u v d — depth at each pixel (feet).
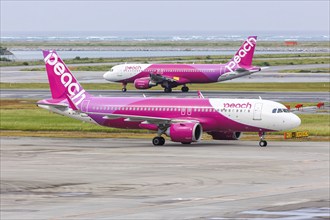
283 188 470.39
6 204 416.05
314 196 436.76
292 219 359.05
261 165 585.22
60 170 561.02
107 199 431.84
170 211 385.50
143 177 523.70
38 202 422.41
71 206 407.03
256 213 377.50
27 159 627.05
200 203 413.18
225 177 521.65
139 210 390.21
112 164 595.47
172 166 582.35
